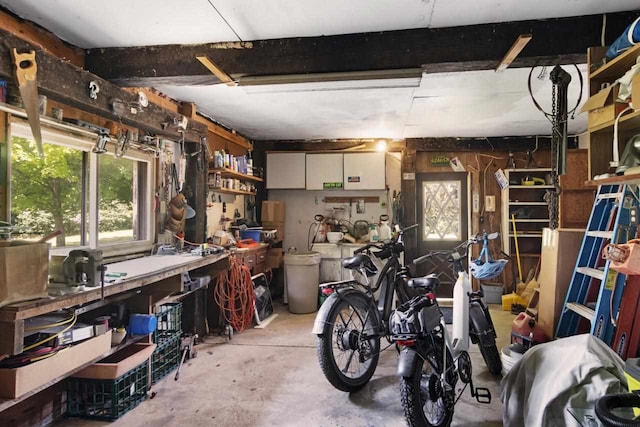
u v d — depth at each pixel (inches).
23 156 83.6
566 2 75.3
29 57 69.4
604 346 70.9
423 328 76.4
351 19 82.4
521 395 76.4
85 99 86.1
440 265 211.5
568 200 129.4
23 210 84.0
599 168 82.7
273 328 158.4
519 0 74.4
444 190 213.2
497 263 112.7
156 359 107.5
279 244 214.7
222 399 96.4
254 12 79.5
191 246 136.9
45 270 64.6
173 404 93.9
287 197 222.7
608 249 68.5
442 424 78.2
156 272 92.6
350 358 104.5
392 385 104.4
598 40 80.4
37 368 66.4
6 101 73.0
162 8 78.0
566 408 62.4
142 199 125.4
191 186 140.7
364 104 143.7
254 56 92.7
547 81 117.7
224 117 164.7
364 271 108.8
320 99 137.6
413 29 86.9
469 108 148.8
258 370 114.3
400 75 88.4
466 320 91.4
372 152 206.1
